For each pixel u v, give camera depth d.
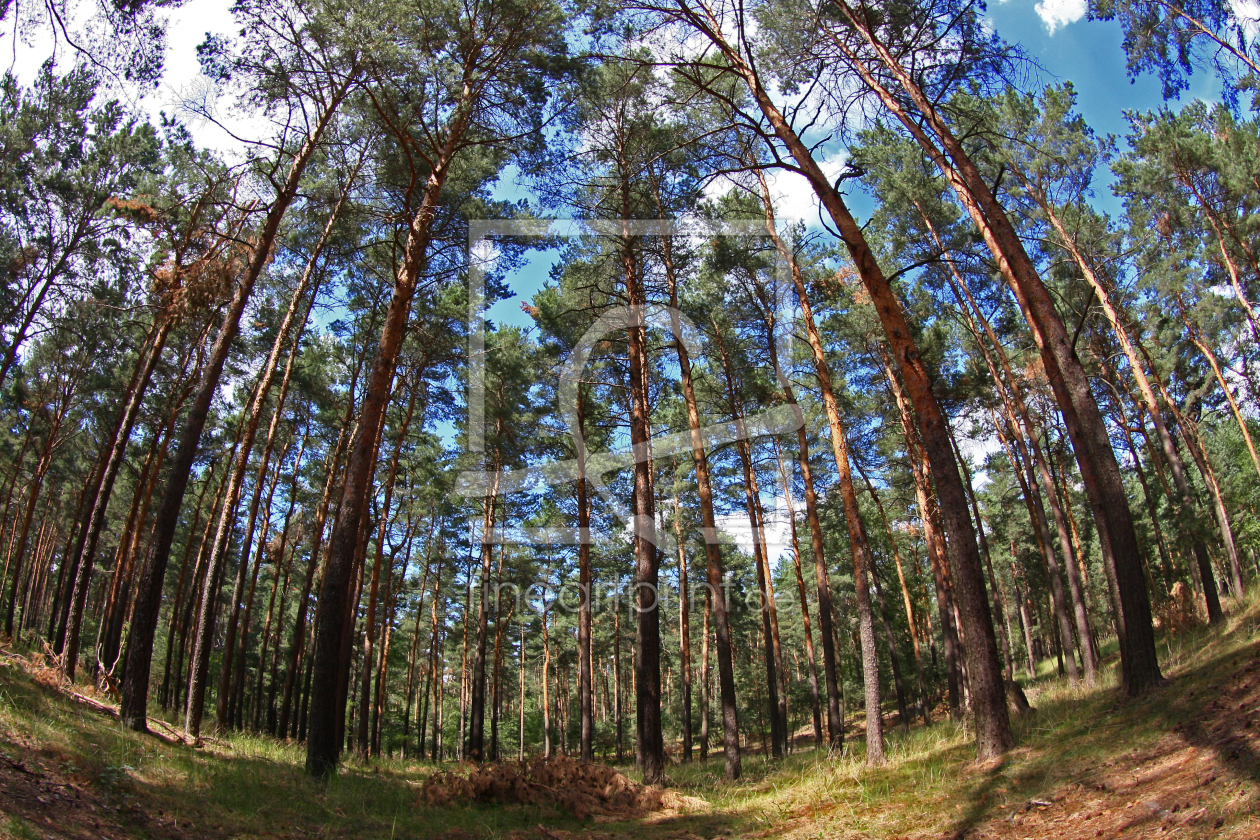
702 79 12.23
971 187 10.41
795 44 11.06
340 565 11.05
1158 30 10.64
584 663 24.31
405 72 11.59
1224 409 27.34
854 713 44.44
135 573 31.91
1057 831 5.37
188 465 11.66
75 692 11.45
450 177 15.12
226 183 14.51
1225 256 19.70
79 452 31.27
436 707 39.72
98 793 5.88
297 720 25.36
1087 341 22.34
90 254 18.75
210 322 17.78
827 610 17.55
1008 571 40.44
